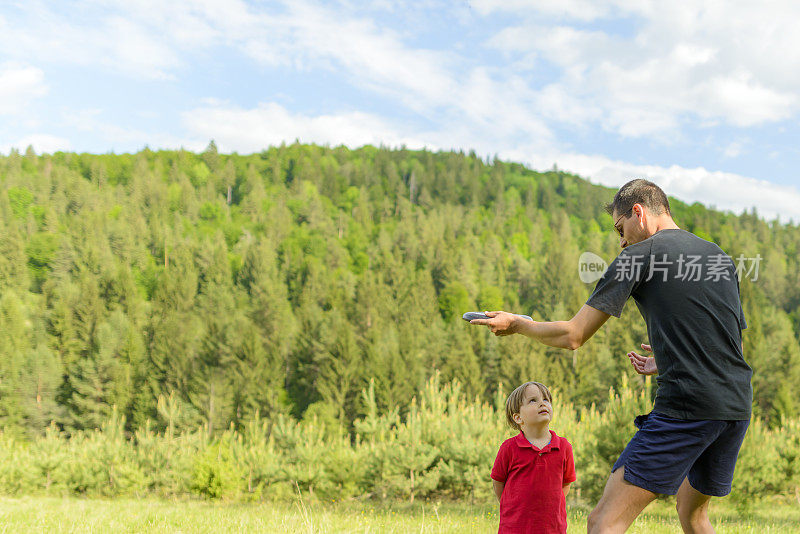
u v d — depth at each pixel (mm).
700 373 2072
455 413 15516
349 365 84625
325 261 176875
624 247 2510
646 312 2227
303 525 5469
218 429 79438
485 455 14086
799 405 72125
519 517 2850
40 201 175750
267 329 119625
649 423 2172
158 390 88812
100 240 147250
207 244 158250
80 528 5438
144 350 97625
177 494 18703
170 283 127438
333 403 79938
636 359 2768
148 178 199875
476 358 89500
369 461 14953
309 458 15875
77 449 19750
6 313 98188
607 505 2164
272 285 136500
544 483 2857
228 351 92438
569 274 148500
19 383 83250
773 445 13641
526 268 169625
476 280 164625
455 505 13352
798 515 10859
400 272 151875
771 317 96562
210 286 131250
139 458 19422
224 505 13625
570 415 14062
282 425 17844
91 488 18453
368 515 9445
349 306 134750
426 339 103188
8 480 18281
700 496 2402
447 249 175875
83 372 88375
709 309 2102
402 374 83000
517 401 3000
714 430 2084
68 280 130000
